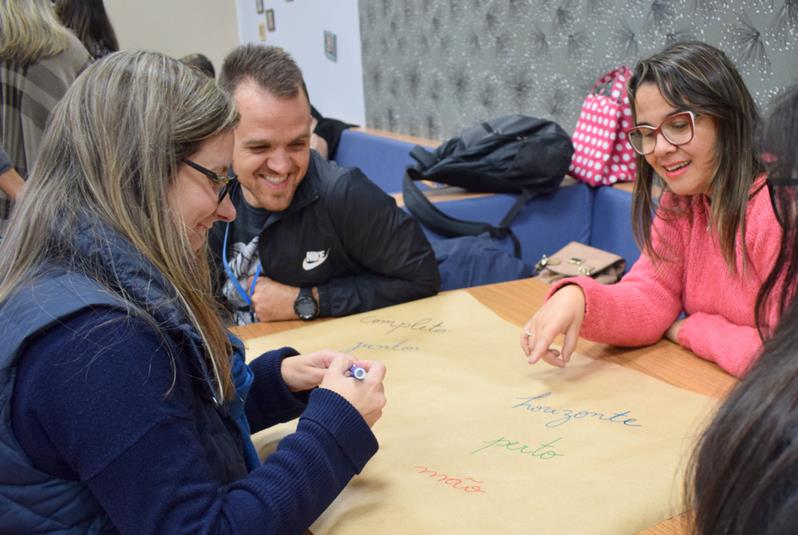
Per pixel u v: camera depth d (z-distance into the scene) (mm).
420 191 2100
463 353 1053
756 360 365
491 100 2764
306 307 1312
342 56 3969
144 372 554
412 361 1029
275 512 600
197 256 679
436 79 3096
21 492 568
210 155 631
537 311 1145
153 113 586
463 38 2842
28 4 1794
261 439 880
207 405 664
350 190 1317
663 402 872
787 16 1590
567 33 2307
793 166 395
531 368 994
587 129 2162
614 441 775
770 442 326
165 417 558
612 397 893
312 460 642
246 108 1169
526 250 2166
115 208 581
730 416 352
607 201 2131
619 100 2070
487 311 1226
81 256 576
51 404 536
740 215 999
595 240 2217
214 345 654
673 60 1009
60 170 593
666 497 661
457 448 782
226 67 1223
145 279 584
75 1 2303
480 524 639
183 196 623
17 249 588
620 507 649
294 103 1188
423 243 1413
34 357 544
